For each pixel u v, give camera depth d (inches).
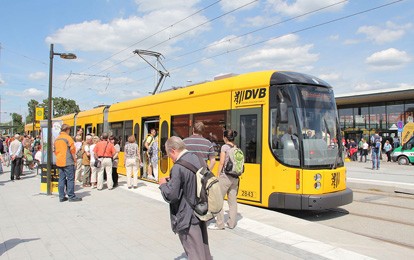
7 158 925.2
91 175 464.4
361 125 1304.1
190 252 151.6
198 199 150.9
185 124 438.9
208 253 158.4
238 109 358.3
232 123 363.6
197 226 152.3
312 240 230.5
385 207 385.4
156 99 512.1
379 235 278.7
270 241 227.8
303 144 313.0
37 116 894.4
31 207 336.5
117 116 645.9
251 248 215.3
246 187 342.3
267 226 263.3
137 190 438.6
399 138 1135.6
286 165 315.9
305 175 308.3
